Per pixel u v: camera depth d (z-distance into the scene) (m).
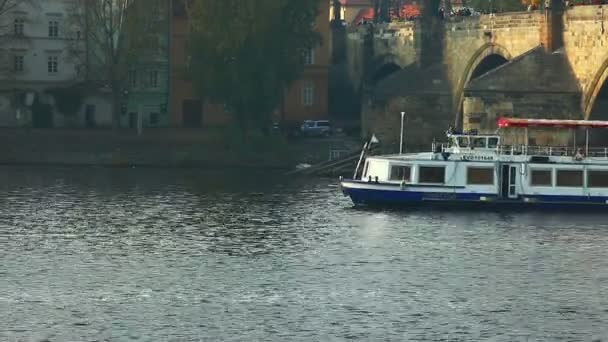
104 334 194.50
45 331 196.00
